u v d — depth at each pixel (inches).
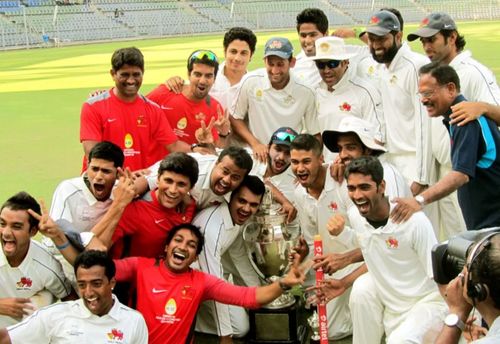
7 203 168.7
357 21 1706.4
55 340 159.8
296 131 239.0
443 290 121.4
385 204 168.9
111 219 177.2
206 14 1646.2
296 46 965.8
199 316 200.2
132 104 222.8
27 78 835.4
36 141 472.4
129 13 1578.5
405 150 224.7
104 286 157.8
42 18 1513.3
